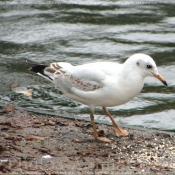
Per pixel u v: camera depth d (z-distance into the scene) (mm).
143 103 14250
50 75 11672
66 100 14406
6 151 9680
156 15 23562
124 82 10453
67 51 18562
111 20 22719
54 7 24891
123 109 13852
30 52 18484
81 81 10922
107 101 10773
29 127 11422
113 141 10883
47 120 12031
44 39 19938
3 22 22094
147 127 12672
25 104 13992
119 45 19219
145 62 10398
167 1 26250
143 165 9344
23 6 24859
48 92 14961
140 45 19250
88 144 10594
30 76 16203
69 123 11938
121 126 12031
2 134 10734
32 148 10039
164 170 9078
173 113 13562
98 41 19672
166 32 20906
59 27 21500
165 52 18438
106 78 10578
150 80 15969
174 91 15109
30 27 21438
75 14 23641
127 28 21500
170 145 10656
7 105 13141
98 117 13266
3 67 16938
